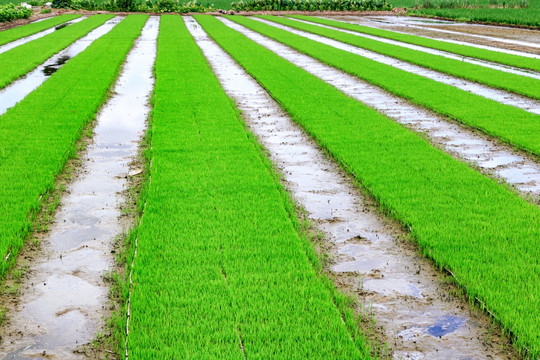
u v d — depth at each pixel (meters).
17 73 18.94
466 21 46.84
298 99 15.35
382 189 8.46
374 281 5.97
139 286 5.60
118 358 4.68
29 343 4.89
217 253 6.30
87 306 5.46
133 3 55.03
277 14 55.78
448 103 14.93
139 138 11.73
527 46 28.80
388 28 40.25
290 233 6.86
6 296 5.61
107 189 8.68
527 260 6.17
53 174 9.12
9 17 41.66
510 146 11.27
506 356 4.75
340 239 6.98
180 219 7.25
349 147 10.73
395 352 4.80
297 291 5.57
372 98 16.19
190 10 56.06
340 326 4.98
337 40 32.06
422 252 6.58
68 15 49.69
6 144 10.69
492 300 5.39
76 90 16.27
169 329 4.93
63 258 6.41
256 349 4.66
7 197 7.91
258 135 12.01
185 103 14.69
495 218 7.39
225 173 9.12
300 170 9.68
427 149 10.68
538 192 8.73
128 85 17.81
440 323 5.23
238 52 25.31
